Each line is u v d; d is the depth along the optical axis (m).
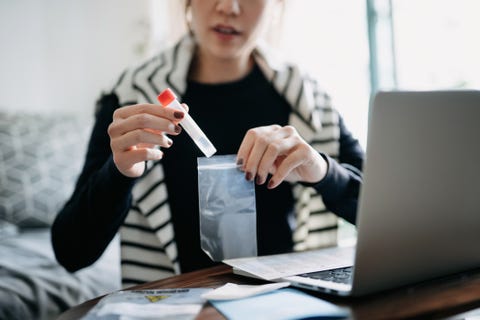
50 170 1.72
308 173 0.73
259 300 0.50
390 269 0.49
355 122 1.74
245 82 1.00
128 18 2.14
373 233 0.46
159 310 0.49
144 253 0.92
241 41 0.86
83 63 2.20
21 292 1.11
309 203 0.97
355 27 1.74
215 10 0.83
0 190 1.65
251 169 0.64
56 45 2.14
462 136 0.50
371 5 1.67
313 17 1.74
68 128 1.85
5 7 2.01
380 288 0.49
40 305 1.12
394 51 1.65
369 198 0.45
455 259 0.55
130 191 0.72
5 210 1.63
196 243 0.91
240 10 0.83
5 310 1.07
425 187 0.49
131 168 0.67
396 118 0.45
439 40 1.54
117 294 0.57
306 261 0.65
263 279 0.58
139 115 0.61
